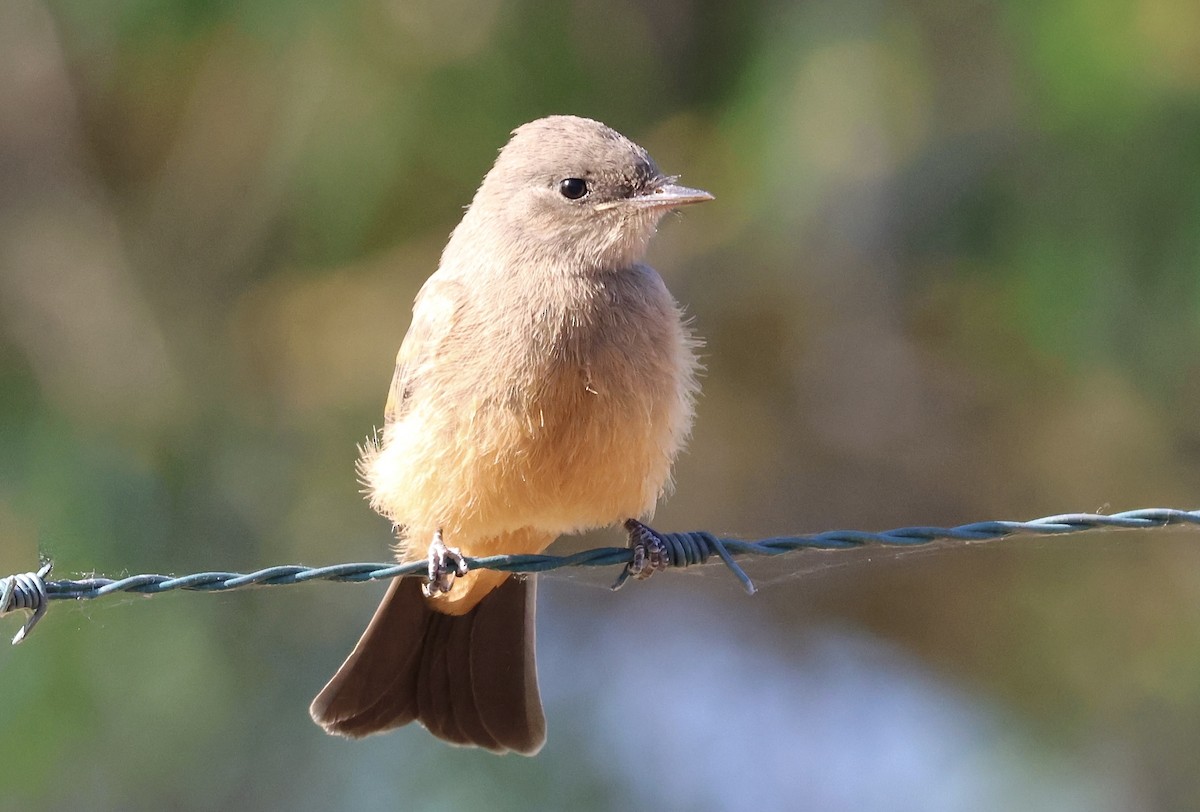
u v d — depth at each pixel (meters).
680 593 15.50
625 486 8.77
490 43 12.98
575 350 8.59
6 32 13.31
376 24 12.74
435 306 8.98
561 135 9.27
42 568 7.56
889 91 12.95
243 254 13.52
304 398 13.45
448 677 9.31
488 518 8.82
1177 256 12.12
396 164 12.82
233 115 13.26
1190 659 13.85
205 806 12.38
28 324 13.12
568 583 15.05
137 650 12.44
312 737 12.87
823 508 14.38
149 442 12.86
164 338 13.28
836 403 14.31
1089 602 14.31
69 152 13.53
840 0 13.00
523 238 8.95
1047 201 12.53
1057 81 12.27
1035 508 14.04
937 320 13.80
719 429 14.38
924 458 14.25
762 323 14.14
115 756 12.18
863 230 13.45
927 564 14.61
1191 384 12.82
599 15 13.39
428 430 8.70
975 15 12.91
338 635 13.21
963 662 14.70
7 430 12.63
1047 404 13.73
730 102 13.30
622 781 13.62
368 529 13.27
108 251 13.42
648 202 8.96
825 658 14.91
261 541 13.02
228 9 12.59
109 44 13.21
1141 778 13.84
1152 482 13.53
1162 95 12.12
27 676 11.96
